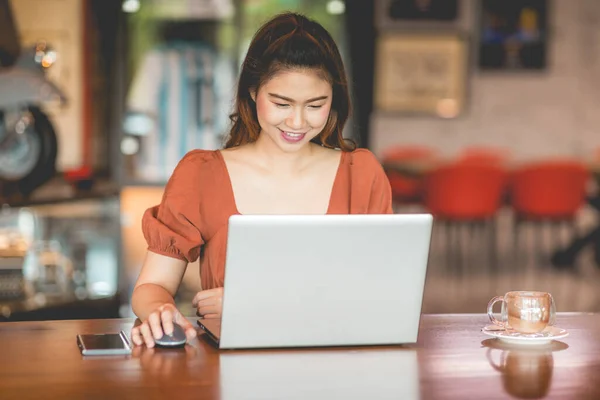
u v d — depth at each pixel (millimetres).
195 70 8305
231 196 2490
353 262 1883
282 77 2270
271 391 1610
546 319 2043
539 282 8570
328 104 2340
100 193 5961
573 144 10844
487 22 10664
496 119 10766
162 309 2029
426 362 1829
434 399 1571
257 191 2500
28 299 5027
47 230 5590
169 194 2467
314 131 2352
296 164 2521
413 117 10680
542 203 8891
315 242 1853
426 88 10633
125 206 7824
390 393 1605
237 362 1815
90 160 6227
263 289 1869
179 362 1815
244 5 8328
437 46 10602
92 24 6246
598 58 10820
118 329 2191
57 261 5418
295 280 1875
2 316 4699
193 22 8297
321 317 1909
